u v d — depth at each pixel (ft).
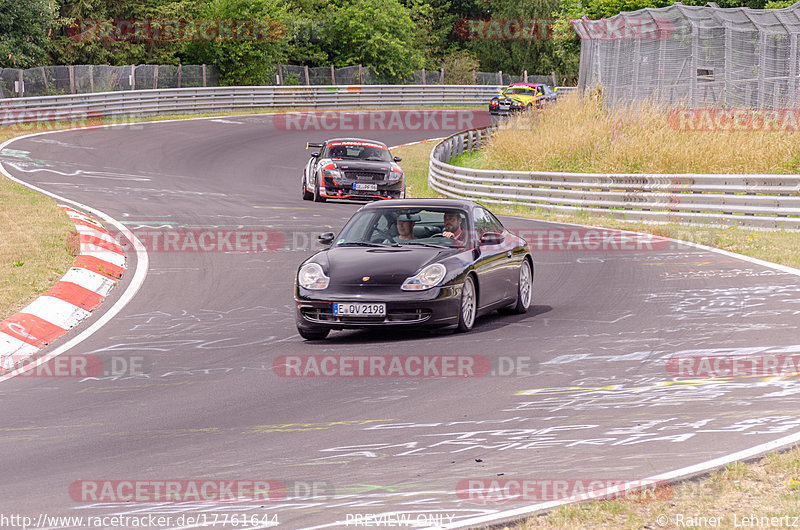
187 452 63.87
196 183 287.69
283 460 61.16
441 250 105.50
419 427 68.03
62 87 462.60
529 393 76.89
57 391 83.46
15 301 116.16
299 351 96.63
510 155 297.74
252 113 520.83
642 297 122.21
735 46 301.02
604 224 210.18
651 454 59.16
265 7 583.58
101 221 193.36
